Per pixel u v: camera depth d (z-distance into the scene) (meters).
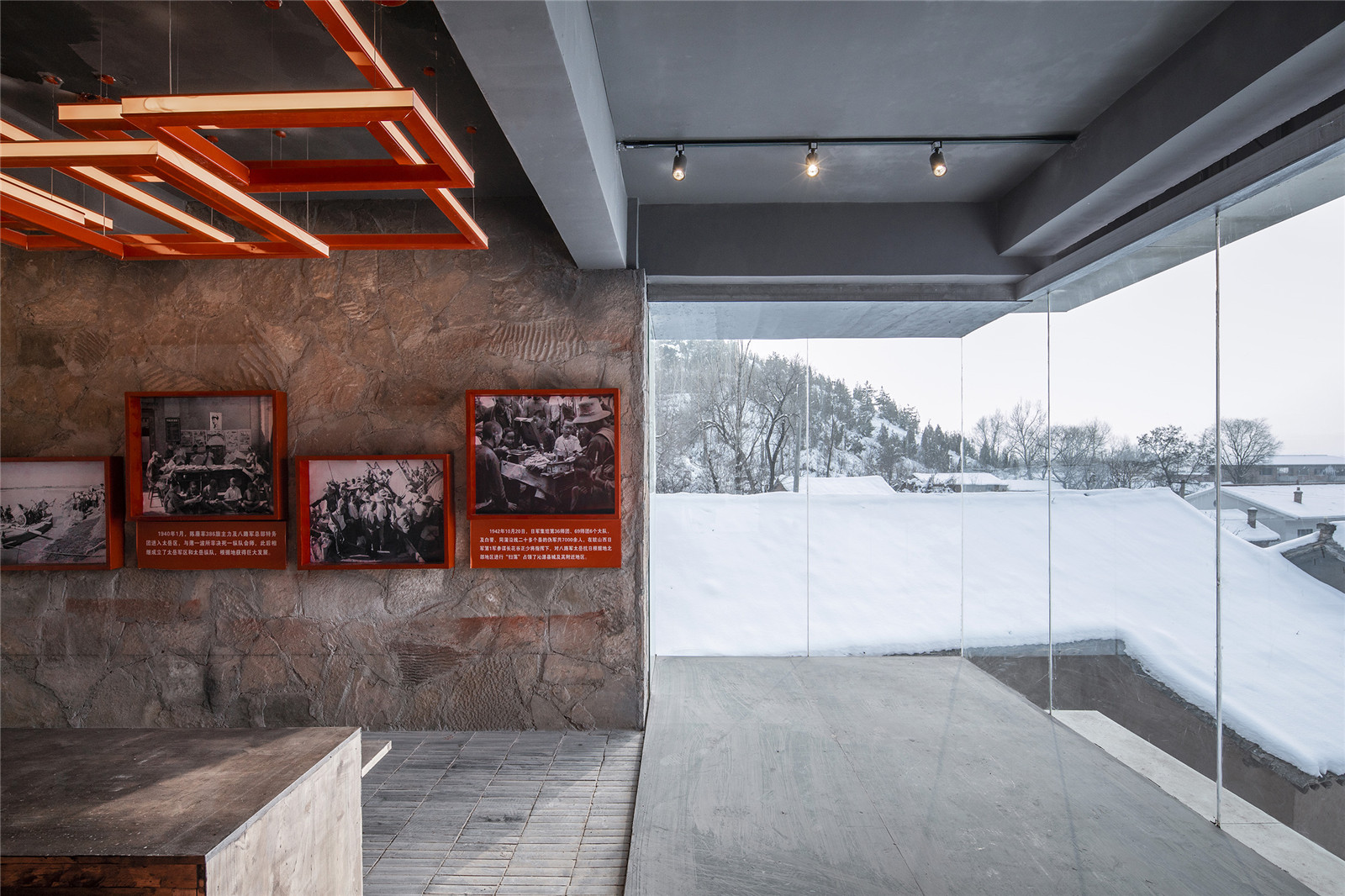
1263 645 3.01
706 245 4.94
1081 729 4.45
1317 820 2.72
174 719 4.64
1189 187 3.60
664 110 3.65
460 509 4.67
